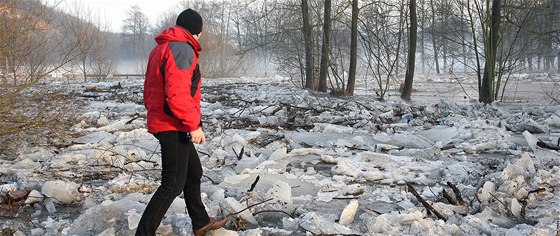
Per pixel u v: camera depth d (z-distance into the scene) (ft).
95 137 29.35
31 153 24.66
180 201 16.08
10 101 23.17
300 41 69.87
